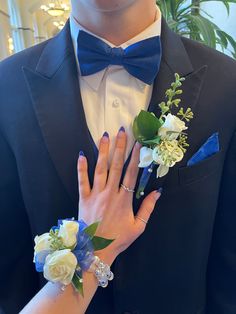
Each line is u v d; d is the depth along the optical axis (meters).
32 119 0.42
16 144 0.43
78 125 0.41
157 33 0.43
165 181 0.41
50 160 0.42
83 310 0.37
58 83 0.42
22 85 0.43
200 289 0.50
